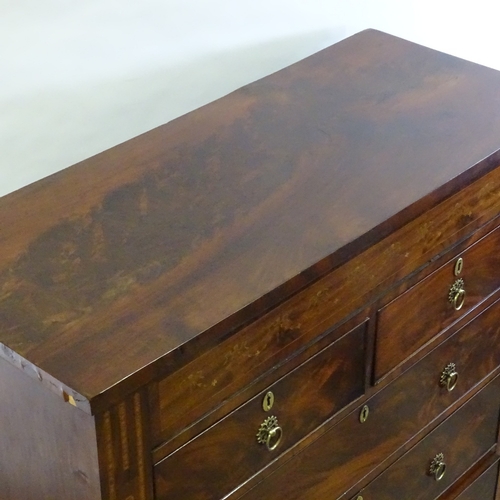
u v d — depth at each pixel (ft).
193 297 3.43
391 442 4.73
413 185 4.09
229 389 3.54
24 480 3.76
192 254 3.67
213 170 4.25
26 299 3.42
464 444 5.42
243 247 3.71
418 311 4.43
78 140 4.85
